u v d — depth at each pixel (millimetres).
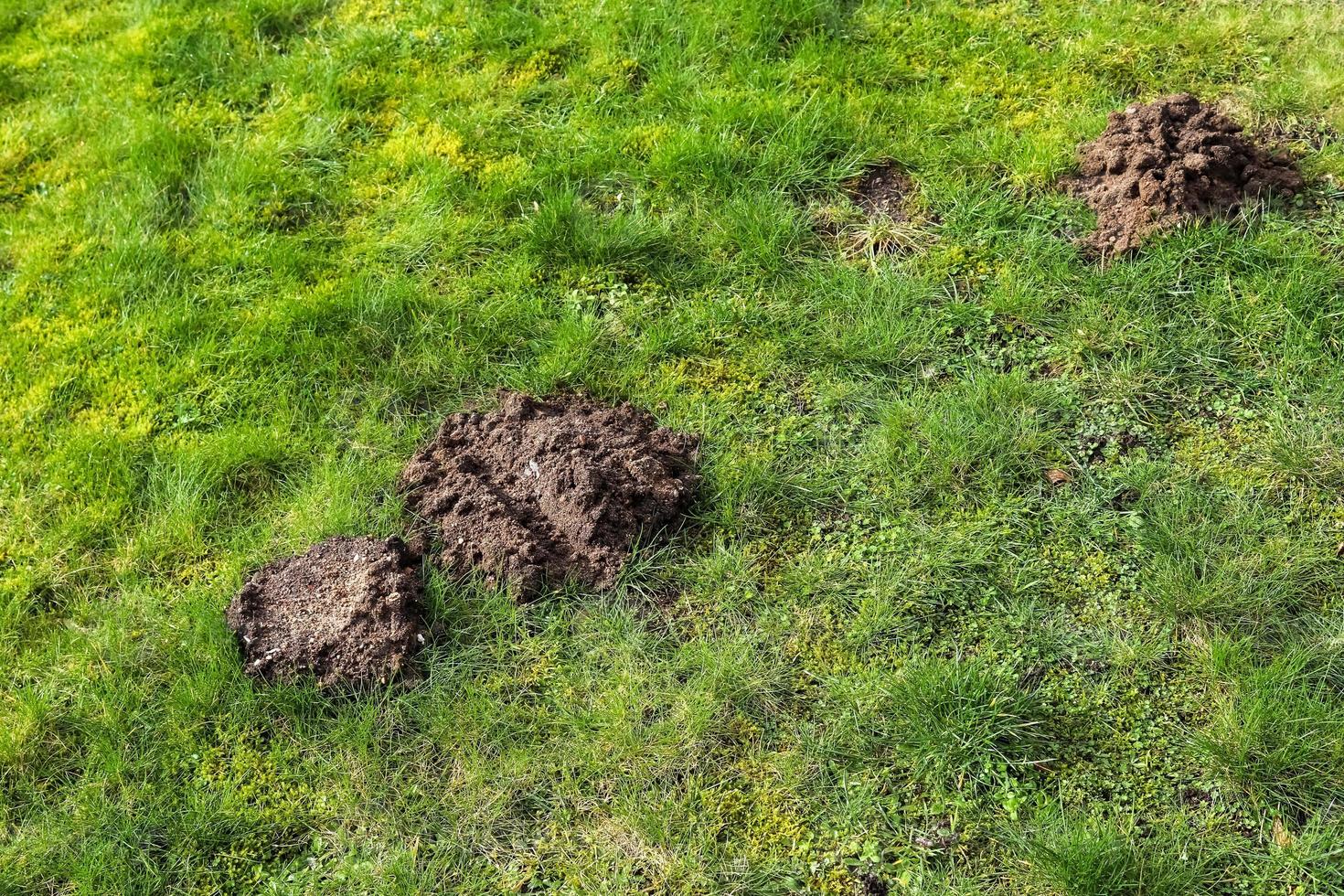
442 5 5746
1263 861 3010
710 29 5336
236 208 4965
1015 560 3664
